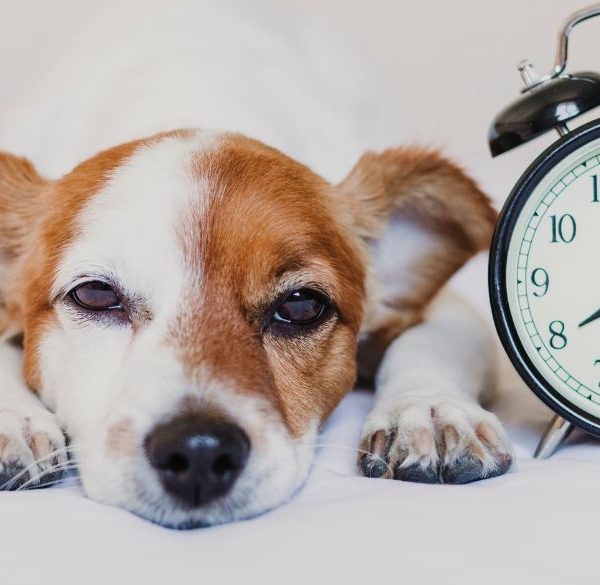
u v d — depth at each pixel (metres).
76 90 0.65
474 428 0.41
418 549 0.33
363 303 0.49
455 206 0.50
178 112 0.57
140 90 0.60
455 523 0.35
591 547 0.33
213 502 0.38
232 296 0.42
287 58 0.70
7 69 0.86
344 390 0.47
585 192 0.41
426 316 0.53
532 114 0.41
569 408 0.42
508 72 0.85
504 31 0.85
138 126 0.57
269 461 0.39
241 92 0.60
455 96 0.86
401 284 0.53
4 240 0.49
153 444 0.38
